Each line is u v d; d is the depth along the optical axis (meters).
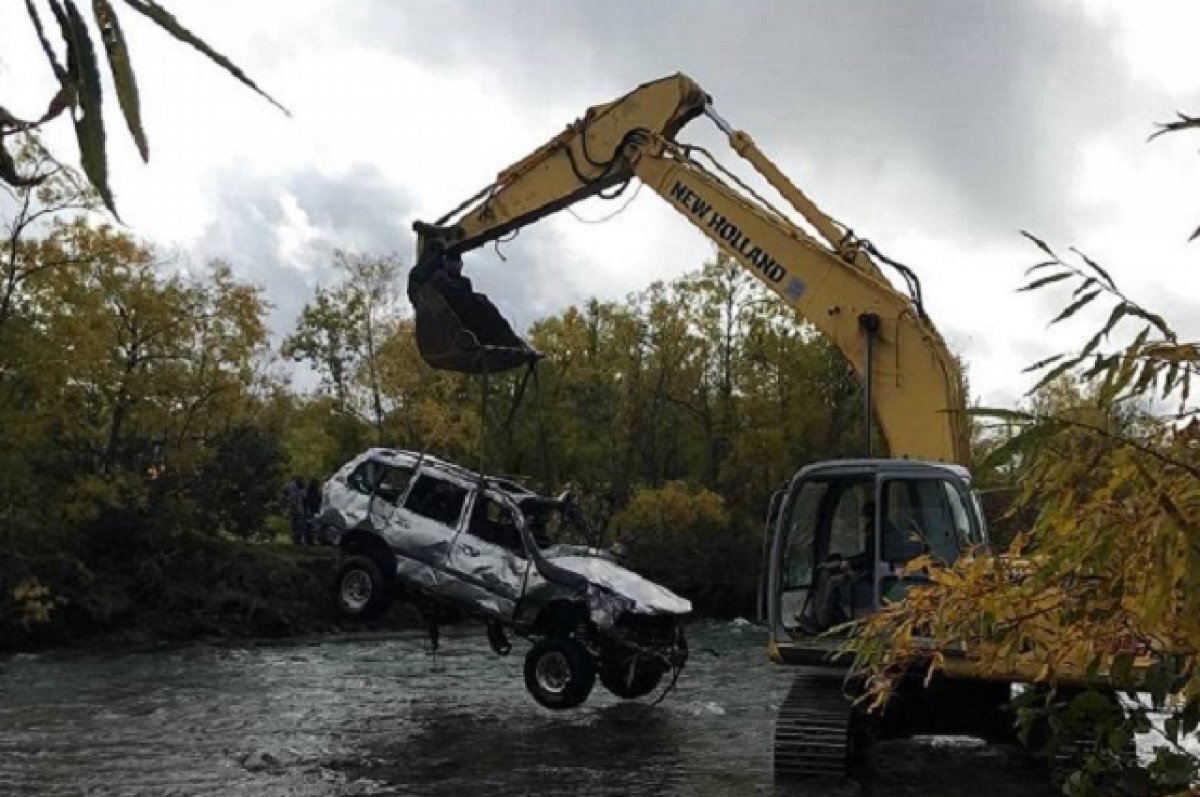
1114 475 1.90
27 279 26.00
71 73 1.12
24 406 26.39
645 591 16.03
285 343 43.91
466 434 41.81
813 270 13.95
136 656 23.55
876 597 11.10
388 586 16.89
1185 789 2.64
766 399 45.78
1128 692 2.48
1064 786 2.89
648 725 15.23
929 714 12.20
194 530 28.89
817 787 11.09
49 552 26.09
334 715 15.96
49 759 12.77
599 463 45.28
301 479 34.59
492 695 17.98
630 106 15.61
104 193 1.12
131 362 29.56
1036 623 2.27
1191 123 1.96
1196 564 1.79
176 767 12.38
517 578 16.19
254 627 27.61
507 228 16.17
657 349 46.44
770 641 11.66
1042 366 1.99
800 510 11.97
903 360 13.27
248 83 1.20
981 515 10.75
